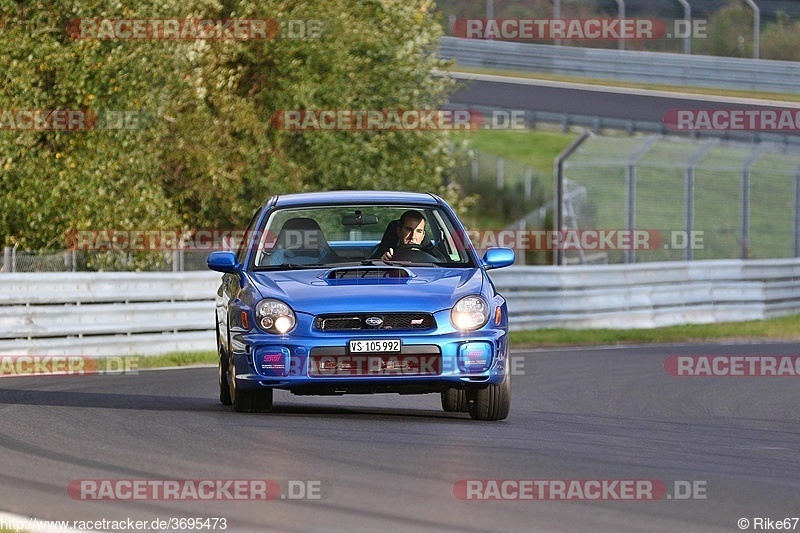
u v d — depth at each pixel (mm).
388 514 18094
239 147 74250
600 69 153125
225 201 74875
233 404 30547
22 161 60969
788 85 140750
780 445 27266
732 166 117562
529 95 142625
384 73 79188
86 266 63344
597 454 24594
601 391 39750
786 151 119000
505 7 161750
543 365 49219
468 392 30125
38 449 24484
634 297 71625
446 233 32250
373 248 34406
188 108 70438
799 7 149750
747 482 21625
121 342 51281
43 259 59969
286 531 16969
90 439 25875
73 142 62750
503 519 17844
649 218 112188
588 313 69625
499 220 130750
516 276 67062
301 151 78562
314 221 31875
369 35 77938
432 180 80125
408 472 21750
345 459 23094
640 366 48969
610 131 128625
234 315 29750
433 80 82750
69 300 50500
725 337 66938
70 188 61156
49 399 34906
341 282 29625
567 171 122625
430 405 34844
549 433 27953
